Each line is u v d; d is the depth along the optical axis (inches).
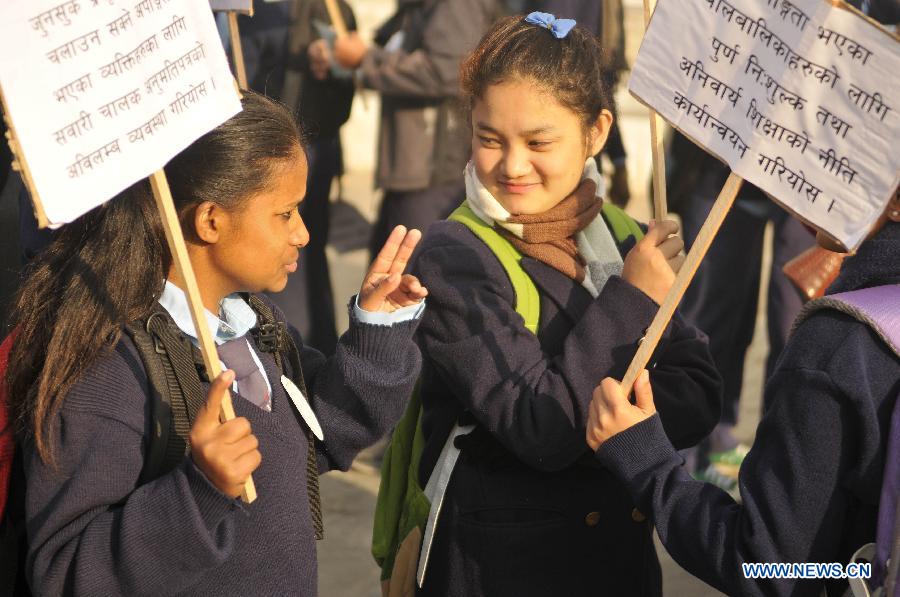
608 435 97.7
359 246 381.1
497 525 111.8
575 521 112.3
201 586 88.6
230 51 231.6
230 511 82.8
